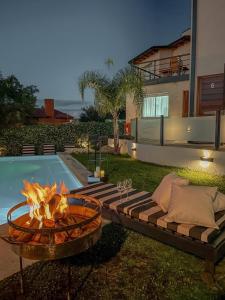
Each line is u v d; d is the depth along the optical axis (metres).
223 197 3.81
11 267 3.37
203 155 9.13
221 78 11.83
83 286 3.04
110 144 16.86
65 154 15.74
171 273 3.31
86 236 2.81
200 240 3.20
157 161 11.09
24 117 24.36
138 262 3.55
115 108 13.62
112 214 4.40
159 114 15.73
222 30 11.55
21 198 8.68
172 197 3.69
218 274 3.32
